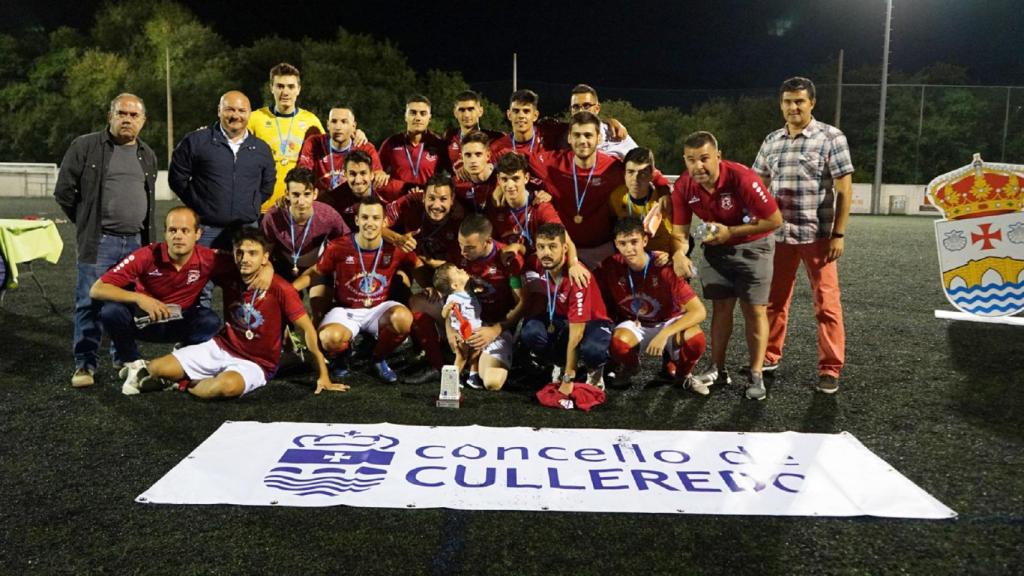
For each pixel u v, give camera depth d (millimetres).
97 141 4434
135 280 4238
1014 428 3654
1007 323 6051
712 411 3910
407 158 5500
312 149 5352
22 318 6012
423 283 4734
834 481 3010
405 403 4020
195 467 3070
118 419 3693
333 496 2830
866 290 7633
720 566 2379
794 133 4328
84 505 2756
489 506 2770
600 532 2590
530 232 4492
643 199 4523
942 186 5738
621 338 4238
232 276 4242
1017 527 2648
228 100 4770
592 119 4445
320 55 31250
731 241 4102
